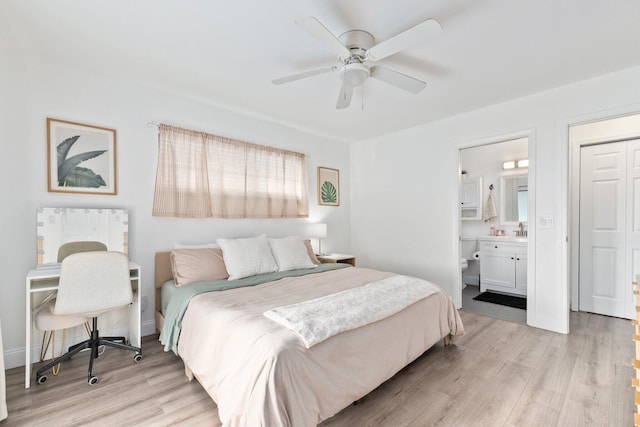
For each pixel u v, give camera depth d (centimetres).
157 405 176
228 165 335
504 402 178
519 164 454
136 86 278
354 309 181
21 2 169
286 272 296
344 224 484
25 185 227
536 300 299
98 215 255
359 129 416
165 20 186
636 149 312
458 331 251
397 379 204
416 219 404
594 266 339
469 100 315
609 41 209
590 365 220
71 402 179
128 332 271
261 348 140
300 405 133
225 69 250
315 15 181
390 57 230
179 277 259
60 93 241
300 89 287
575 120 274
